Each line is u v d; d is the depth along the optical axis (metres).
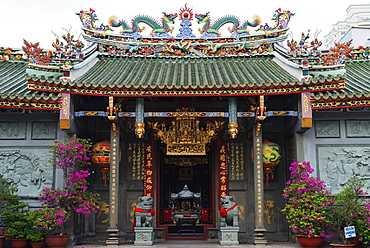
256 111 15.11
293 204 14.40
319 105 14.80
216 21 19.48
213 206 17.84
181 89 14.51
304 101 14.78
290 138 17.00
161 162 19.56
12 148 15.48
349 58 19.67
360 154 15.57
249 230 17.42
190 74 16.73
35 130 15.59
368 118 15.81
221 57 19.31
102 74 16.66
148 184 17.50
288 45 16.97
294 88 14.66
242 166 17.86
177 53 19.31
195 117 15.84
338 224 13.80
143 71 17.36
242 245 14.78
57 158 14.97
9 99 14.30
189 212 21.00
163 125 16.67
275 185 17.70
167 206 21.77
